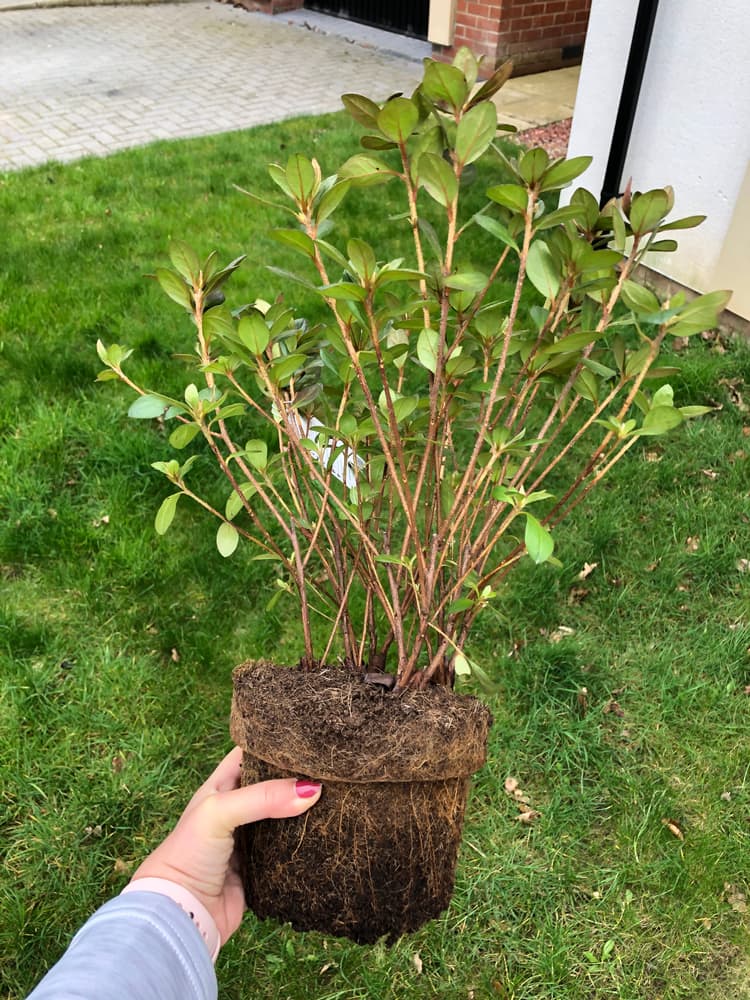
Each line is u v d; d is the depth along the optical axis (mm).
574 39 7461
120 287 4059
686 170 3801
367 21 9203
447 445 1284
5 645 2436
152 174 5453
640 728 2293
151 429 3195
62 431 3096
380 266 987
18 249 4406
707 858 1993
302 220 928
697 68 3574
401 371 1298
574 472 3086
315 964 1842
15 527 2771
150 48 8492
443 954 1844
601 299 1066
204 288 1047
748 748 2236
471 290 885
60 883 1945
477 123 850
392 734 1064
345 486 1273
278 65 7988
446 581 1300
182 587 2652
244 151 5785
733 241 3656
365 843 1107
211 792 1272
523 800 2131
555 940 1854
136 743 2232
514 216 1049
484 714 1155
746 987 1795
